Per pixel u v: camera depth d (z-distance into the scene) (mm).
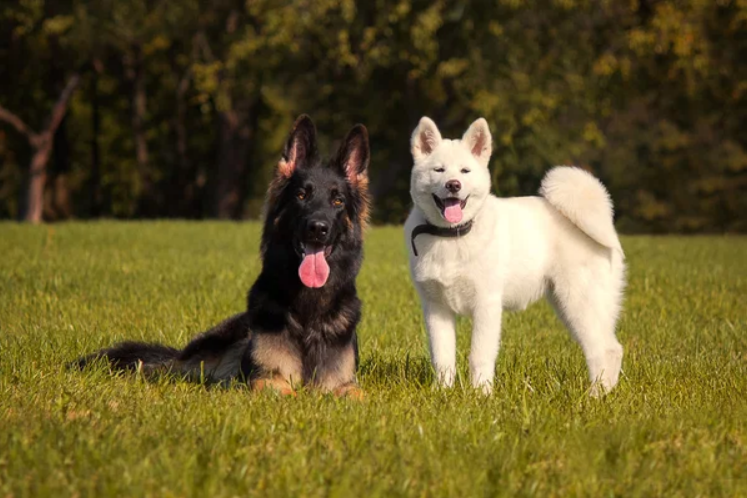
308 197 7199
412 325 10617
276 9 35062
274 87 41688
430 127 7672
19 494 4422
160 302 11773
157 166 51031
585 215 7668
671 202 53125
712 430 5883
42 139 41531
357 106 40062
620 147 53750
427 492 4711
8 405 6188
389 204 42906
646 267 17422
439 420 6004
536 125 36844
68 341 8734
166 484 4625
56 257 17766
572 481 4906
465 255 7234
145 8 37500
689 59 35188
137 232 25641
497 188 39406
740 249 22328
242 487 4621
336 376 7477
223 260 17969
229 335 8164
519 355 8844
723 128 50531
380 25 34625
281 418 5988
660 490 4844
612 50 36531
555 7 34656
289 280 7312
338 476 4805
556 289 7906
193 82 45844
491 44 35719
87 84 47219
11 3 37500
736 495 4828
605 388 7391
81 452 5008
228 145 42531
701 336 10156
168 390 7039
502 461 5141
